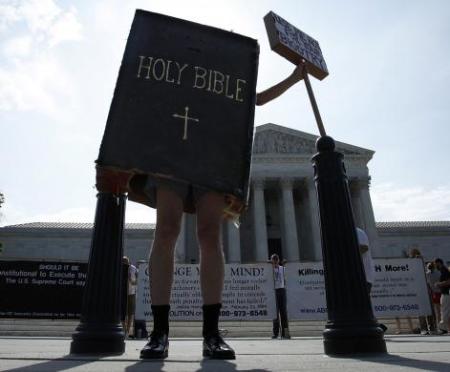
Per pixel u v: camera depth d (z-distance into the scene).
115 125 3.18
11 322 17.61
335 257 3.46
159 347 3.05
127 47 3.48
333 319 3.35
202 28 3.69
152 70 3.42
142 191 3.49
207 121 3.32
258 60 3.73
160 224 3.20
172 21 3.66
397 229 56.34
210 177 3.14
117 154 3.08
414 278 14.65
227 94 3.48
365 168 51.62
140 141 3.15
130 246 53.84
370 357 2.94
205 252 3.20
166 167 3.09
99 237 4.28
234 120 3.40
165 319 3.20
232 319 14.17
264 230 47.84
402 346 4.62
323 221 3.62
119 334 3.96
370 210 49.44
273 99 4.27
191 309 13.98
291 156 50.72
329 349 3.27
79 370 2.15
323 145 3.81
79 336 3.85
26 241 53.47
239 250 45.78
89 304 4.02
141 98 3.30
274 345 5.98
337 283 3.40
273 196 56.84
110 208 4.39
